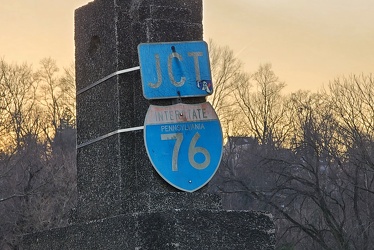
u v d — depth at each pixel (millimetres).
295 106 59250
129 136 7871
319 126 42938
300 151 43250
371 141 42594
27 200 38250
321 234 39312
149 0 8094
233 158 49281
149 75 7809
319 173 42375
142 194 7602
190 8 8188
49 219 37250
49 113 57312
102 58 8203
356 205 39750
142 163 7789
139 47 7840
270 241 7543
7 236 36750
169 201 7562
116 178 7840
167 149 7734
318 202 40250
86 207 8297
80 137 8516
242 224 7496
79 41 8633
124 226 7324
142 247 7164
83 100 8492
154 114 7777
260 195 42062
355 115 43438
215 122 7918
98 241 7648
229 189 45438
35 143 46938
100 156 8125
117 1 8047
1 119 54219
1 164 42031
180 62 7902
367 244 39531
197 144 7828
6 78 55812
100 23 8266
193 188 7727
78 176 8492
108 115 8047
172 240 7250
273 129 54312
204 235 7352
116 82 7941
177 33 8062
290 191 45469
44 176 39281
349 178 40562
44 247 8547
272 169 42312
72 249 8039
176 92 7836
